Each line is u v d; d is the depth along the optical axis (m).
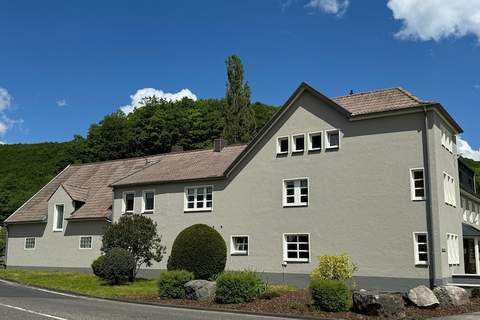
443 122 27.36
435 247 23.91
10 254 41.72
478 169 62.84
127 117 73.81
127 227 28.84
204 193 32.66
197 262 27.14
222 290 19.86
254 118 58.91
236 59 59.16
